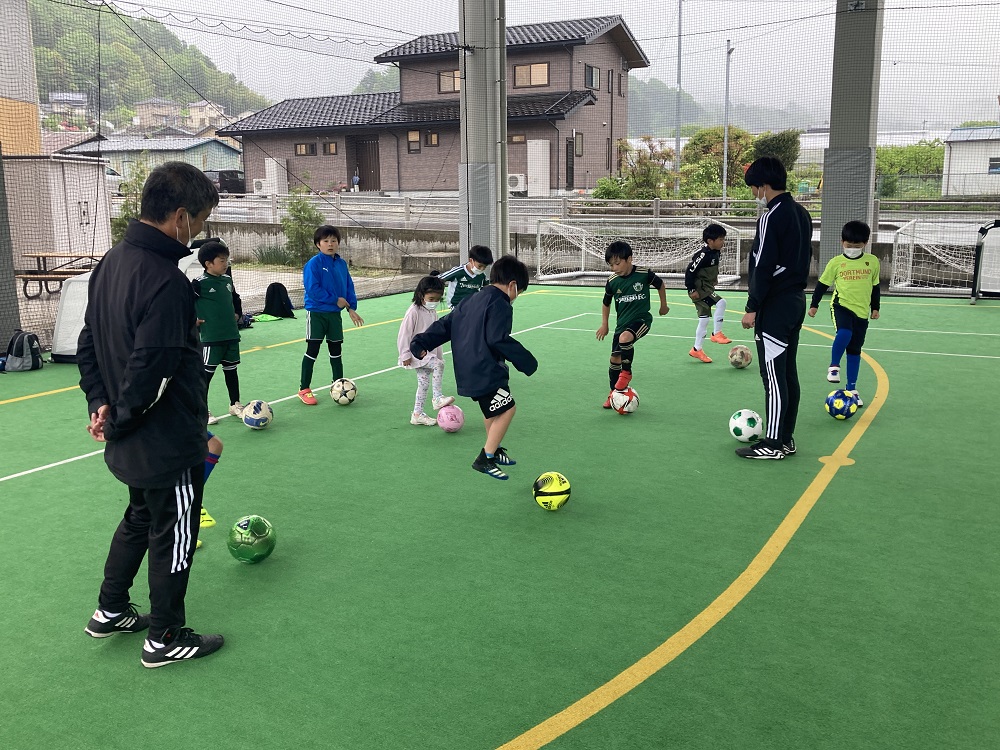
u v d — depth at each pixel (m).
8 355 8.62
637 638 3.22
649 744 2.56
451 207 22.67
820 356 9.05
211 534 4.29
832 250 14.87
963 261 15.13
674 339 10.28
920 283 15.34
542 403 7.11
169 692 2.88
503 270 4.78
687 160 31.61
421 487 5.03
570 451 5.73
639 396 7.34
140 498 3.11
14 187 15.02
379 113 31.64
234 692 2.88
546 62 29.88
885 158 29.41
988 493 4.82
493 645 3.18
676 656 3.08
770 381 5.44
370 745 2.57
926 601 3.50
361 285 16.02
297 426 6.42
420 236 19.23
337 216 23.55
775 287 5.31
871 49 13.80
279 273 19.02
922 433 6.08
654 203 19.09
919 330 10.63
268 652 3.14
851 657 3.06
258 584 3.72
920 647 3.12
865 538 4.19
